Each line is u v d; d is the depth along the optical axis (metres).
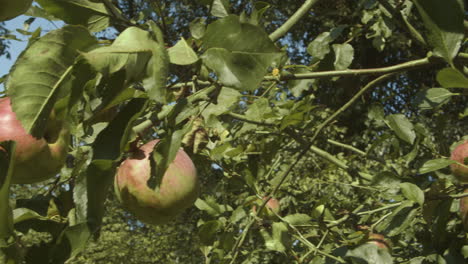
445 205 1.98
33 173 1.16
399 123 2.06
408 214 1.92
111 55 0.81
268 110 2.42
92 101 0.95
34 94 0.79
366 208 2.71
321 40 2.19
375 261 1.85
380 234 2.43
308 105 2.22
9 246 0.92
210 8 1.48
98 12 1.26
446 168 2.15
